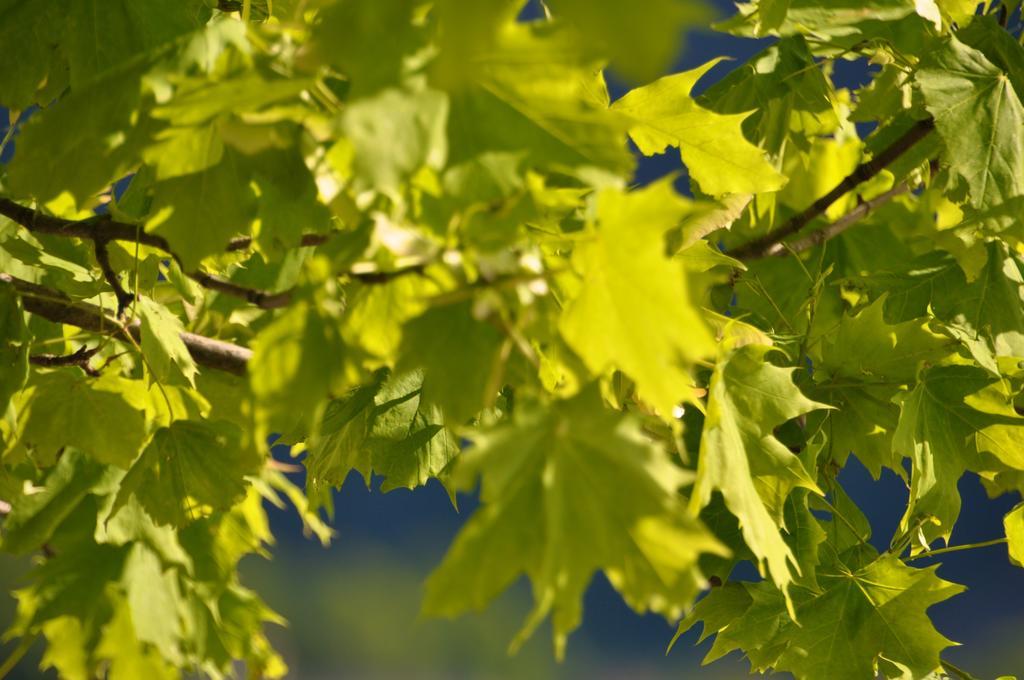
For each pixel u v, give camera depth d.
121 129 2.81
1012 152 3.09
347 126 2.72
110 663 2.97
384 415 3.15
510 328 2.75
